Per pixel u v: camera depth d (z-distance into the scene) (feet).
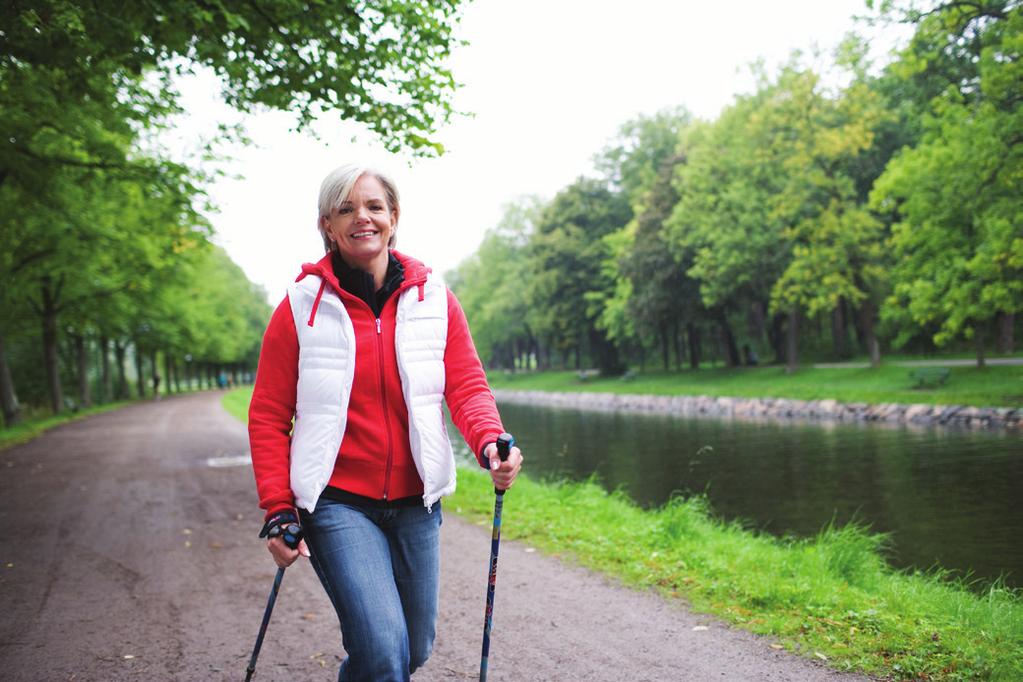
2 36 20.93
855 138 87.71
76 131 34.30
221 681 11.39
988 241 62.64
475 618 14.21
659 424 78.69
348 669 6.61
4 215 46.37
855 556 18.61
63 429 68.69
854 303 90.74
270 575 17.79
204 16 19.97
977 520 28.45
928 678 10.80
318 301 7.11
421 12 23.08
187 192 37.91
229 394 139.95
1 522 25.27
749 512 32.12
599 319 148.77
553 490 31.14
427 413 7.31
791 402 81.66
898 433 57.06
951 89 56.70
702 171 110.52
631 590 15.88
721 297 107.55
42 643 13.29
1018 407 57.93
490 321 199.72
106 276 81.56
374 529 7.00
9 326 87.45
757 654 11.98
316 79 23.94
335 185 7.23
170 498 29.40
